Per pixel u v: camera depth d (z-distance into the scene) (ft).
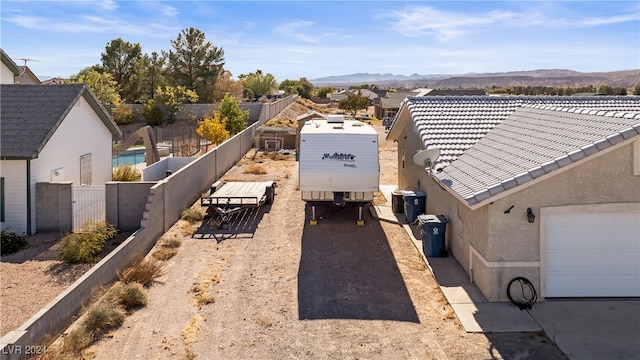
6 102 57.36
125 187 51.85
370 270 41.24
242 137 110.11
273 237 50.67
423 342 28.96
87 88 62.44
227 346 28.55
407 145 64.28
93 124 67.15
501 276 33.91
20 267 41.73
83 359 26.63
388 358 27.22
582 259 34.06
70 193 51.96
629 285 34.32
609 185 33.04
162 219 49.83
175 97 170.71
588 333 29.37
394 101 248.93
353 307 33.99
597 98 60.44
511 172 32.89
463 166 39.65
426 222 44.06
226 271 40.88
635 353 26.99
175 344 28.68
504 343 28.53
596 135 32.32
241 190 61.41
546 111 45.06
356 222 56.34
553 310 32.53
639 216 33.88
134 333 29.94
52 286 37.60
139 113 172.96
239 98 235.40
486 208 34.22
